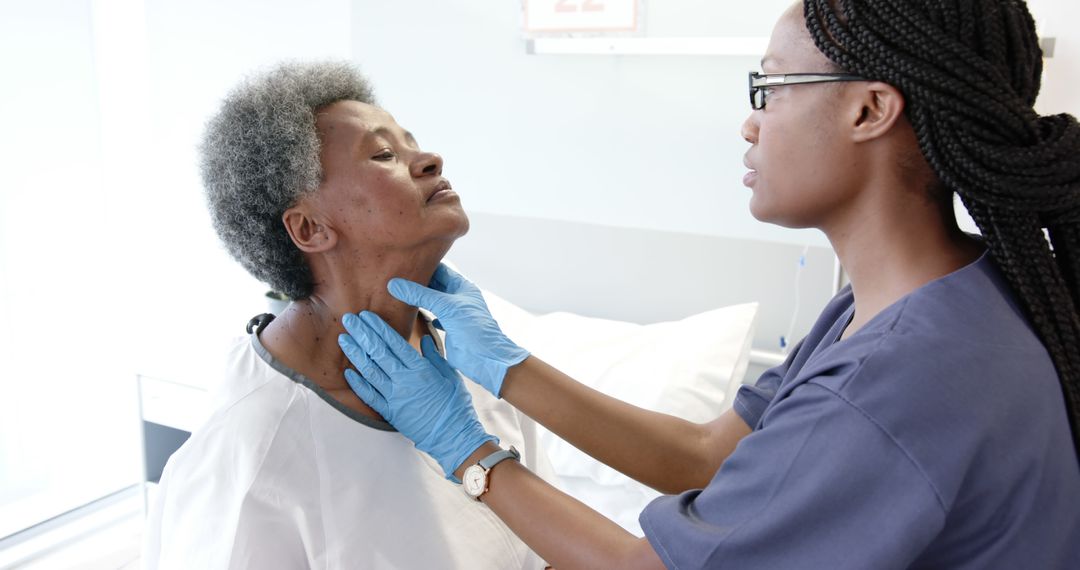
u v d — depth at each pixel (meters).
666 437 1.07
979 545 0.72
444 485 1.06
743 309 1.93
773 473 0.74
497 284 2.30
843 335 0.88
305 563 0.99
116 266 2.46
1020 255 0.75
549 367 1.06
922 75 0.72
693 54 1.94
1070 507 0.75
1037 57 0.79
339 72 1.04
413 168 1.01
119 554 2.23
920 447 0.68
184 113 2.44
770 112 0.82
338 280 1.02
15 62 2.14
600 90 2.05
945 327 0.72
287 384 0.99
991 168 0.72
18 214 2.20
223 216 1.00
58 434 2.36
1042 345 0.76
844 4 0.76
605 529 0.87
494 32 2.13
